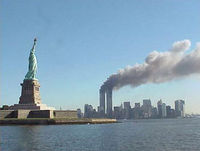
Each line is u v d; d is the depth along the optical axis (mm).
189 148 72688
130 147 74562
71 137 101875
